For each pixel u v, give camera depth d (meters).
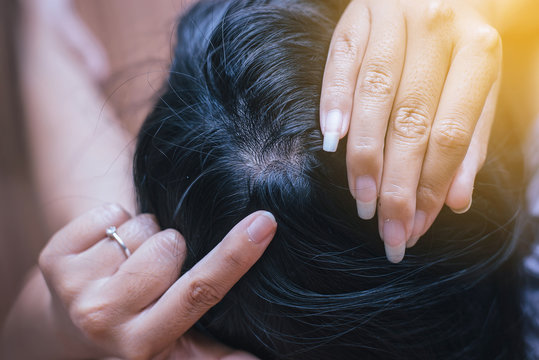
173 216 0.50
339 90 0.41
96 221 0.54
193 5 0.64
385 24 0.42
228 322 0.50
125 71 0.97
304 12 0.52
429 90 0.41
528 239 0.63
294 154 0.45
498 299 0.55
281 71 0.46
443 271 0.48
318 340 0.48
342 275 0.46
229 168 0.45
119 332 0.49
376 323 0.48
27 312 0.69
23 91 1.02
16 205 1.07
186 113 0.48
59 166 0.96
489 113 0.47
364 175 0.40
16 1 1.06
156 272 0.49
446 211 0.47
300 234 0.45
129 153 0.68
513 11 0.68
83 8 1.15
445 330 0.51
